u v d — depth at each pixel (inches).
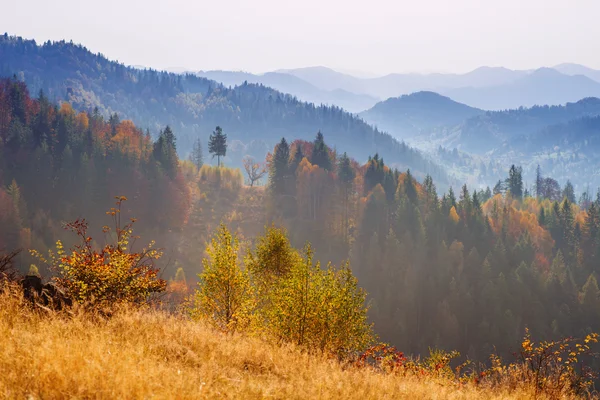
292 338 469.1
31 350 208.2
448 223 5236.2
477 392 348.5
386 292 4234.7
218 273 561.6
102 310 352.2
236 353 307.4
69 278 399.9
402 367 398.0
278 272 807.1
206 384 212.8
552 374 388.5
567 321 3791.8
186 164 7135.8
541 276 4094.5
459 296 4023.1
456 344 3713.1
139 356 236.7
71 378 186.2
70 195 5393.7
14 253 403.5
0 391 167.9
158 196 5462.6
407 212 5275.6
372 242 4714.6
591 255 5374.0
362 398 259.3
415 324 4111.7
